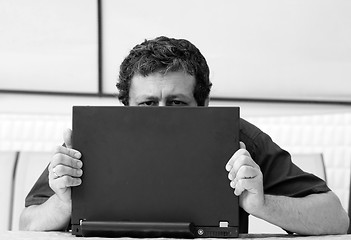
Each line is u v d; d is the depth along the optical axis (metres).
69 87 3.80
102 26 3.67
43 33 3.71
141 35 3.68
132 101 2.06
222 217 1.68
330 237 1.80
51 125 3.83
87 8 3.65
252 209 1.80
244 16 3.62
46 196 2.19
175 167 1.70
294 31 3.63
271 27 3.63
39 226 2.01
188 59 2.04
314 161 3.02
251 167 1.70
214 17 3.62
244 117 3.79
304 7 3.58
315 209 1.90
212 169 1.69
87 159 1.71
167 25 3.65
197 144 1.70
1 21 3.69
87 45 3.72
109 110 1.71
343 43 3.63
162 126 1.70
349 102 3.75
